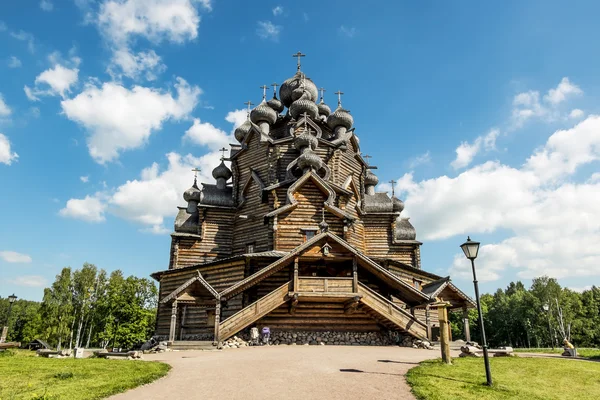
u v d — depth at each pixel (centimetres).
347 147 3506
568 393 1085
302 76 4253
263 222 3014
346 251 2286
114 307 5144
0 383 1016
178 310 2764
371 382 1045
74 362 1350
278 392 938
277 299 2181
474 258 1198
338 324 2342
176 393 935
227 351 1789
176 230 3291
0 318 10112
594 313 6912
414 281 3128
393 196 3831
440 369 1248
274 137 3716
